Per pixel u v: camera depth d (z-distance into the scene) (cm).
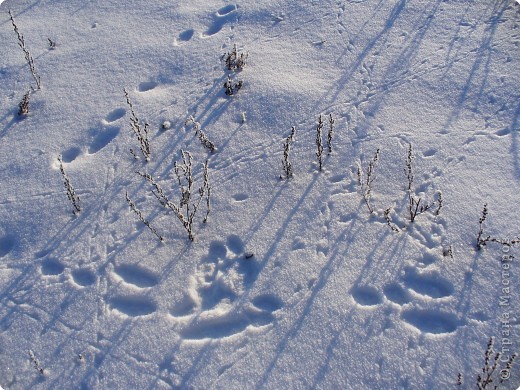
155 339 167
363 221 183
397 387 156
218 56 237
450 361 159
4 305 177
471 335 162
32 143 215
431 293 169
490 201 184
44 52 248
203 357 164
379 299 169
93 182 201
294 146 204
